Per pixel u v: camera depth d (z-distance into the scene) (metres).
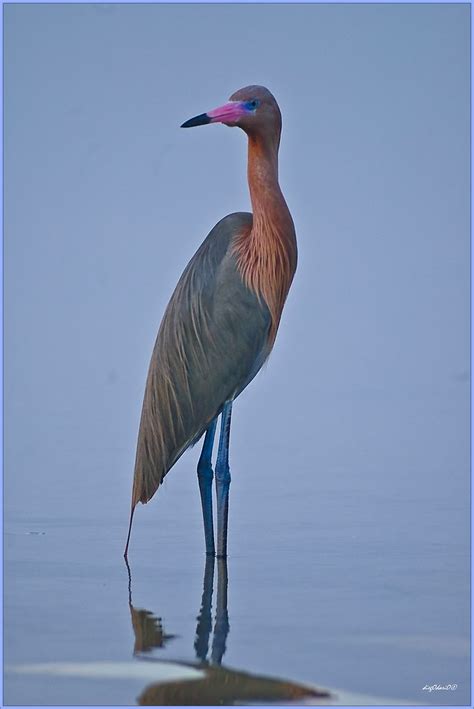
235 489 18.66
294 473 19.91
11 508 17.52
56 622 12.03
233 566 14.22
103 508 17.53
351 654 11.04
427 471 19.98
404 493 18.22
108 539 15.66
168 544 15.41
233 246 14.41
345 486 18.81
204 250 14.56
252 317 14.25
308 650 11.16
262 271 14.30
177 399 14.39
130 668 10.78
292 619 12.12
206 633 11.66
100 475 19.97
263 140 14.39
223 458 14.55
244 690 10.26
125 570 14.11
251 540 15.49
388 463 20.70
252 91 14.38
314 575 13.79
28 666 10.84
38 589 13.27
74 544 15.35
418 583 13.42
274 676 10.57
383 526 16.11
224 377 14.28
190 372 14.33
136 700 10.11
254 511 17.11
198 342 14.27
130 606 12.61
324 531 15.97
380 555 14.65
